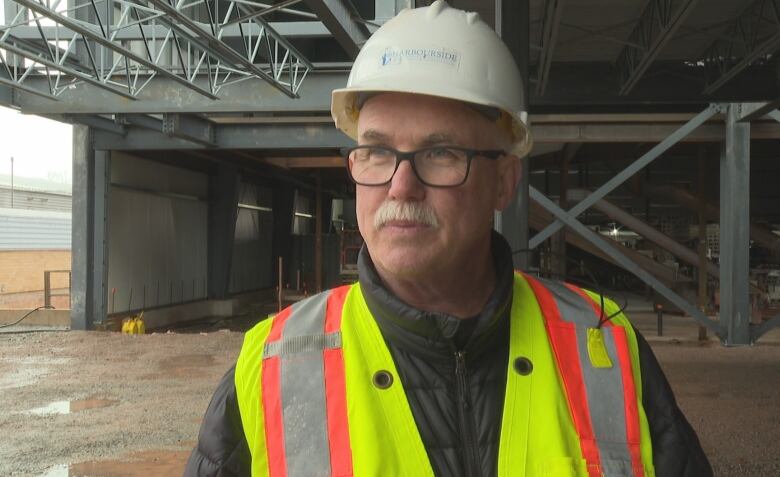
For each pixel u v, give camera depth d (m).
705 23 8.28
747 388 7.86
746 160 11.11
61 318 15.31
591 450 1.19
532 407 1.22
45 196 37.66
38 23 8.52
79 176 14.25
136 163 16.92
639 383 1.30
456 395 1.23
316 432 1.17
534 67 9.98
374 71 1.25
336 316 1.34
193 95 11.20
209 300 21.22
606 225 22.23
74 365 9.80
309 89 11.07
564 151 17.45
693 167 20.91
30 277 24.14
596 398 1.25
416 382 1.23
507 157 1.37
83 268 14.23
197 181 20.58
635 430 1.22
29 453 5.65
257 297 24.95
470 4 7.08
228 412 1.25
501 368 1.27
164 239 18.45
